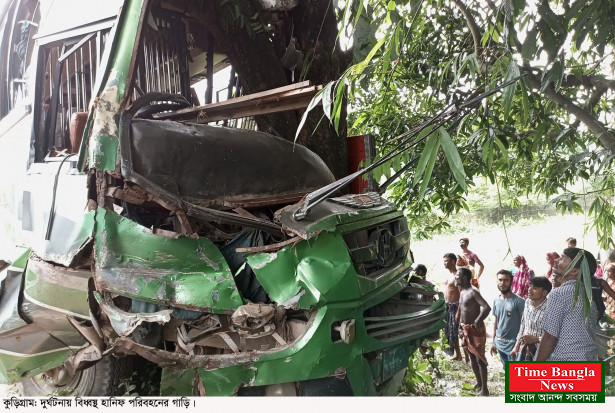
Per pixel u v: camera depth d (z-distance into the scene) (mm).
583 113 2723
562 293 3096
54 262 3213
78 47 3549
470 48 3402
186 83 4711
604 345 3516
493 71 2562
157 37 4477
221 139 3283
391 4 2953
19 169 4031
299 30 4941
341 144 4793
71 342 3361
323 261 2779
